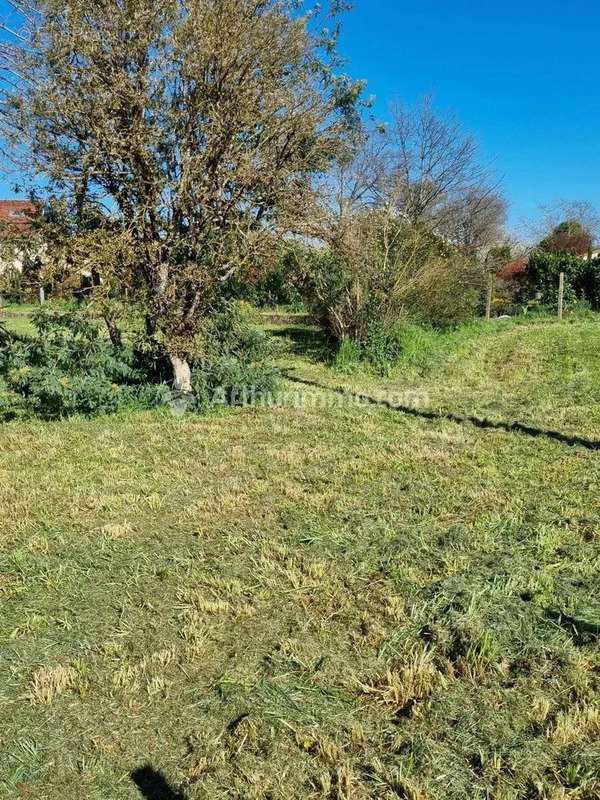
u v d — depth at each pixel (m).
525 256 30.72
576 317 19.55
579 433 6.86
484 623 3.13
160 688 2.74
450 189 25.73
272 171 7.98
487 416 7.79
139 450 6.42
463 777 2.23
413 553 3.97
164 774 2.30
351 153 10.25
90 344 8.11
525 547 4.01
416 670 2.79
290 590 3.54
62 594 3.56
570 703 2.58
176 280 7.87
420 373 11.16
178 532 4.38
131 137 7.17
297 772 2.29
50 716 2.61
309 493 5.09
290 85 8.06
